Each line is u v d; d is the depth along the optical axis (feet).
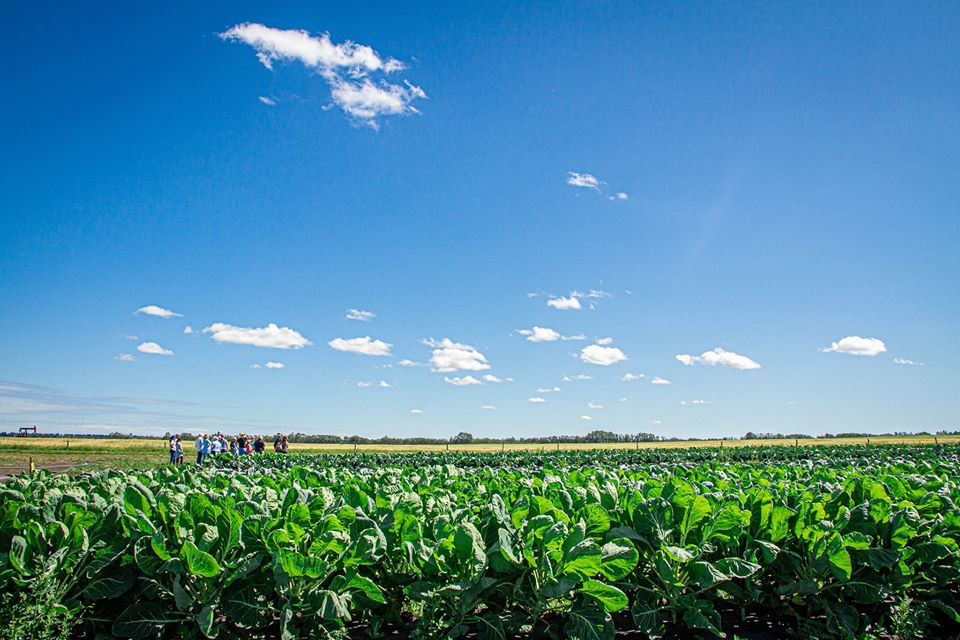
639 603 24.11
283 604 23.09
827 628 24.88
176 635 22.65
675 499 25.36
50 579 21.43
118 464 150.61
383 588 24.93
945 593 26.71
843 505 28.94
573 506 27.99
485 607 25.50
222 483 39.88
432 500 29.27
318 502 27.81
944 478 45.14
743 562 24.35
